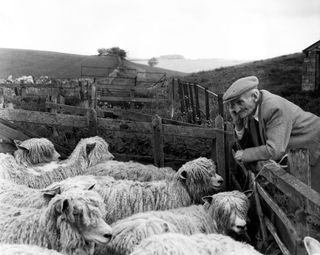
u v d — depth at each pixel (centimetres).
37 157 809
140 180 791
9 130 905
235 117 636
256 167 639
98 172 784
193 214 600
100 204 513
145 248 399
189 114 1855
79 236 500
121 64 6134
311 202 431
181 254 394
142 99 2373
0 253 395
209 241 459
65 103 2150
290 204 521
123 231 505
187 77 4262
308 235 456
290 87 3194
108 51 7044
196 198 709
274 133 561
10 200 628
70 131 1230
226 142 921
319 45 2944
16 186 668
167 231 495
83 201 499
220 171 918
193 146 1129
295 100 2781
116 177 777
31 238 516
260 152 568
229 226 584
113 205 640
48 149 820
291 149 498
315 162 565
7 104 1539
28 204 614
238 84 588
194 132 935
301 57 4269
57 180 773
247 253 438
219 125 920
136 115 1405
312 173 569
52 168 781
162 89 2934
